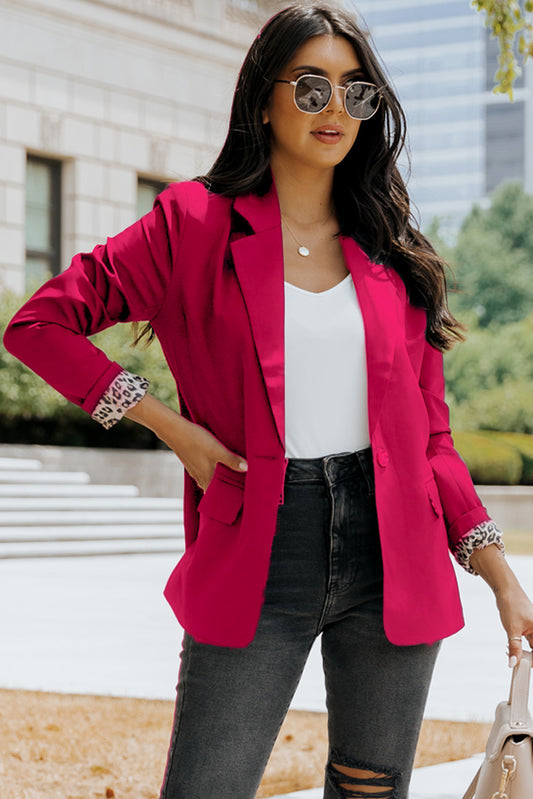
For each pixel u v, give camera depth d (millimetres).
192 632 2418
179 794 2404
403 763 2584
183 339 2518
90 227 22250
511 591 2602
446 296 2744
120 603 10859
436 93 129500
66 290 2416
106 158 22547
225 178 2588
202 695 2420
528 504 24375
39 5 21266
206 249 2490
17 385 17984
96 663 7664
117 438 19547
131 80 22969
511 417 29031
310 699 6531
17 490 16297
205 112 24438
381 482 2461
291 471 2422
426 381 2750
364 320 2516
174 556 16031
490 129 126438
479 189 127000
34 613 10141
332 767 2623
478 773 2598
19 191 21125
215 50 24531
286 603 2422
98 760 5074
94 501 16969
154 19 23219
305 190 2660
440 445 2697
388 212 2744
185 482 2629
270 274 2475
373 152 2756
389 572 2441
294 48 2559
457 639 9125
